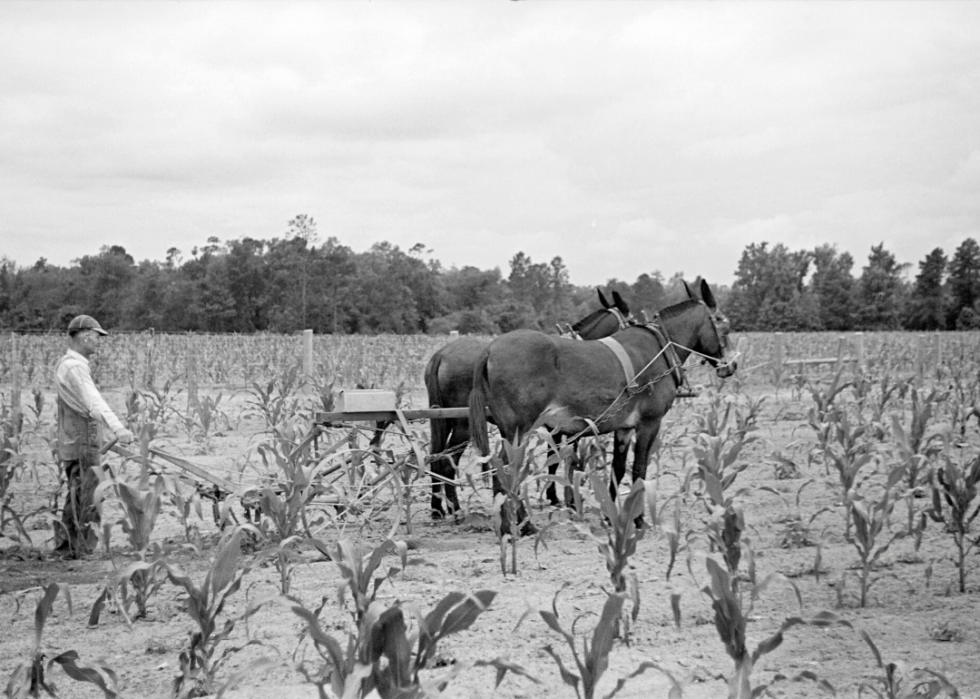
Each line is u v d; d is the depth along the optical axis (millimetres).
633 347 9219
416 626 5816
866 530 6402
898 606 6402
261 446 8789
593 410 8789
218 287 68062
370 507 8781
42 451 14102
